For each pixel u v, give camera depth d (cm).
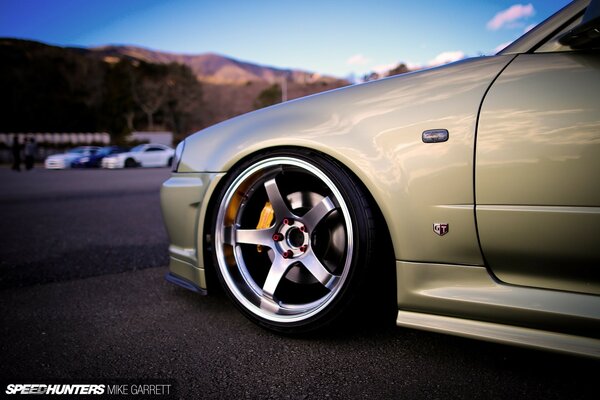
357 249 131
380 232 135
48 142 3978
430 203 123
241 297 154
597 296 110
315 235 150
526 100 113
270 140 147
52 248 312
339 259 146
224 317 170
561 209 109
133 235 357
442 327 124
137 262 266
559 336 112
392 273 172
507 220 115
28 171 1700
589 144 106
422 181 123
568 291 113
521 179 112
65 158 1927
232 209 157
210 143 168
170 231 179
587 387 114
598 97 106
